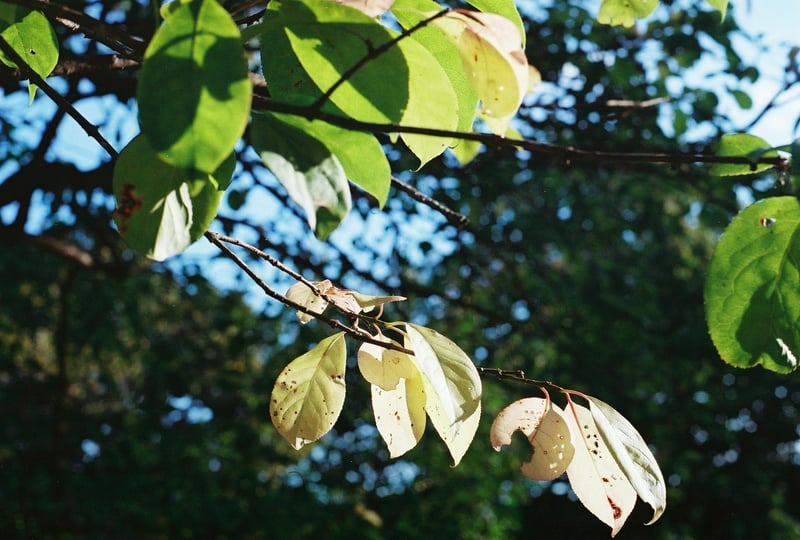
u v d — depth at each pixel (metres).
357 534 8.56
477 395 1.11
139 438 8.77
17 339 8.66
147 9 4.46
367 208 5.40
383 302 1.37
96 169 4.54
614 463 1.15
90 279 7.97
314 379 1.32
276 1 1.10
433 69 1.16
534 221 7.30
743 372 10.99
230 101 0.89
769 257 1.19
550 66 5.34
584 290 7.91
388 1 1.13
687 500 13.14
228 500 8.45
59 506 7.86
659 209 7.48
